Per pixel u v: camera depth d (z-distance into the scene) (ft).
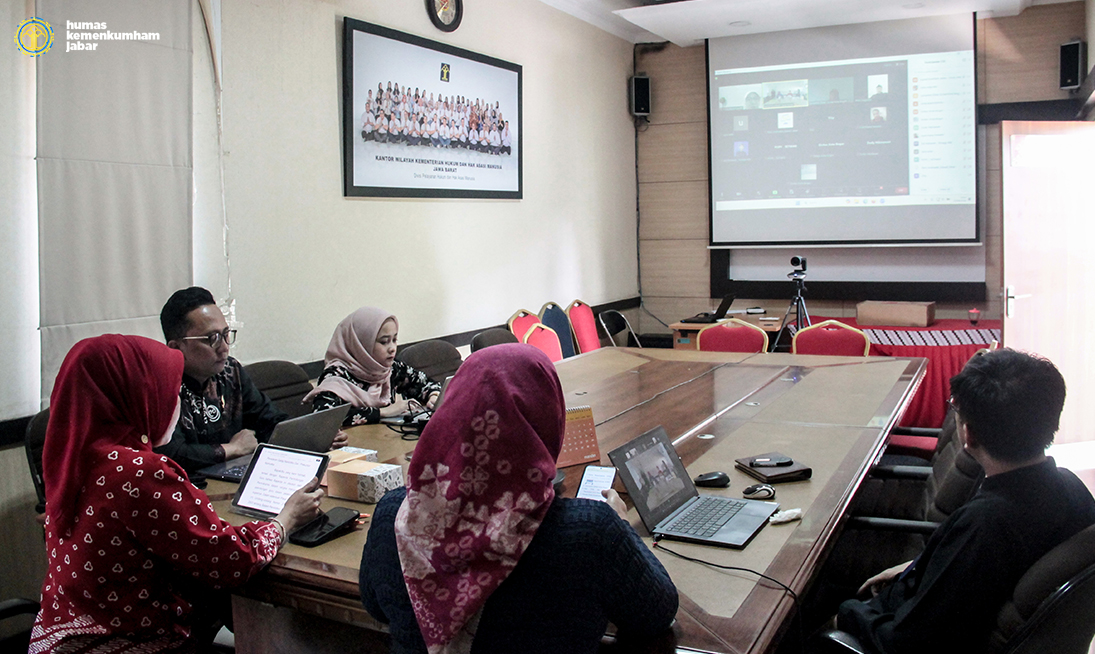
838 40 21.30
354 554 5.42
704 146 23.77
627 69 23.85
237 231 11.81
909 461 10.81
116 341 5.28
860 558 8.63
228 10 11.45
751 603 4.57
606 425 8.95
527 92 18.81
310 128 12.98
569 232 20.90
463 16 16.47
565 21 20.33
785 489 6.60
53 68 9.23
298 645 5.55
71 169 9.45
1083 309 17.47
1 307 9.14
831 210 21.95
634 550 3.76
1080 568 4.32
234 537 5.16
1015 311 17.58
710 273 24.03
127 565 5.10
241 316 11.93
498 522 3.46
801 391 10.64
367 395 9.80
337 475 6.60
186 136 10.69
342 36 13.58
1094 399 17.51
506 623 3.52
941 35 20.43
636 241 24.85
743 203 22.72
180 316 7.57
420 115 15.21
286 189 12.59
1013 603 4.65
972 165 20.59
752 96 22.25
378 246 14.53
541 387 3.62
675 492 6.11
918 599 5.03
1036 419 4.90
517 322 16.97
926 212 21.13
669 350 14.65
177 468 5.28
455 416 3.54
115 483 4.99
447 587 3.44
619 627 4.00
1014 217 17.48
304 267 12.98
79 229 9.55
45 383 9.32
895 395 10.25
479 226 17.26
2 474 9.20
